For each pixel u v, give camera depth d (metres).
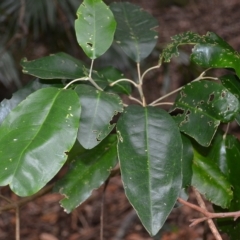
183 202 0.63
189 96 0.64
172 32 2.82
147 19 0.75
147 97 1.96
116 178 1.98
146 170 0.59
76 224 1.76
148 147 0.60
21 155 0.55
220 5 3.03
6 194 1.82
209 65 0.65
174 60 1.25
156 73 1.83
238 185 0.67
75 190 0.67
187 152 0.64
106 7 0.65
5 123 0.58
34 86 0.67
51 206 1.87
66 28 1.44
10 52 1.53
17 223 0.73
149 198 0.58
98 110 0.61
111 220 1.75
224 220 0.69
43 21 1.45
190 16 2.96
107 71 0.72
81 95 0.61
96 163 0.67
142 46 0.73
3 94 1.80
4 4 1.46
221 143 0.69
